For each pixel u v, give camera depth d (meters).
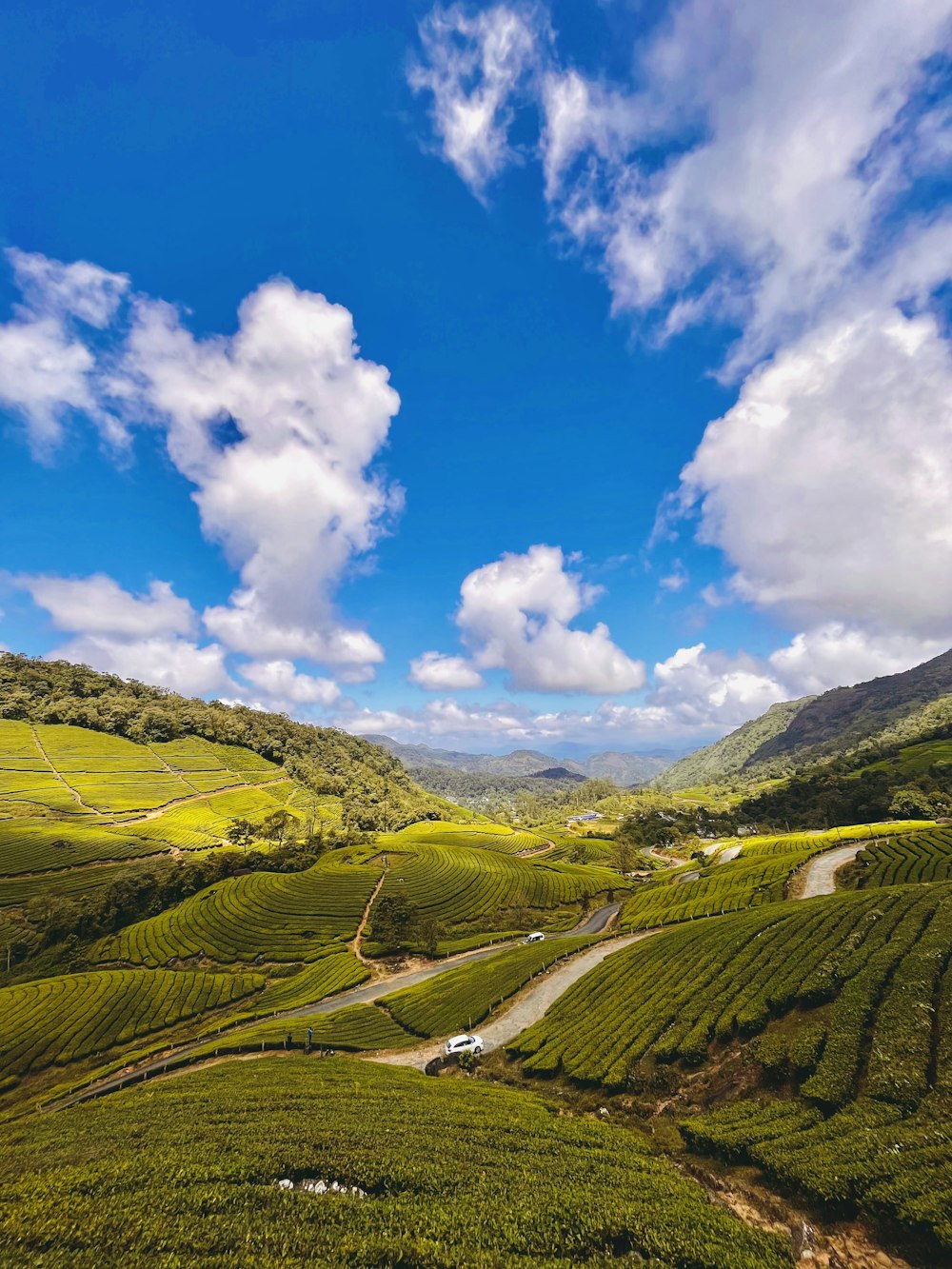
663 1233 18.67
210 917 99.88
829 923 42.50
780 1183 21.70
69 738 199.00
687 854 173.38
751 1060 30.83
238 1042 54.31
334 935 94.44
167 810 161.75
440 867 129.75
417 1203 20.44
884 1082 24.47
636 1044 36.16
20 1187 20.83
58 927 95.31
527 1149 25.72
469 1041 45.66
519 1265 17.06
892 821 134.62
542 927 102.25
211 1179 21.53
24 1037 63.31
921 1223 17.42
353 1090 34.97
